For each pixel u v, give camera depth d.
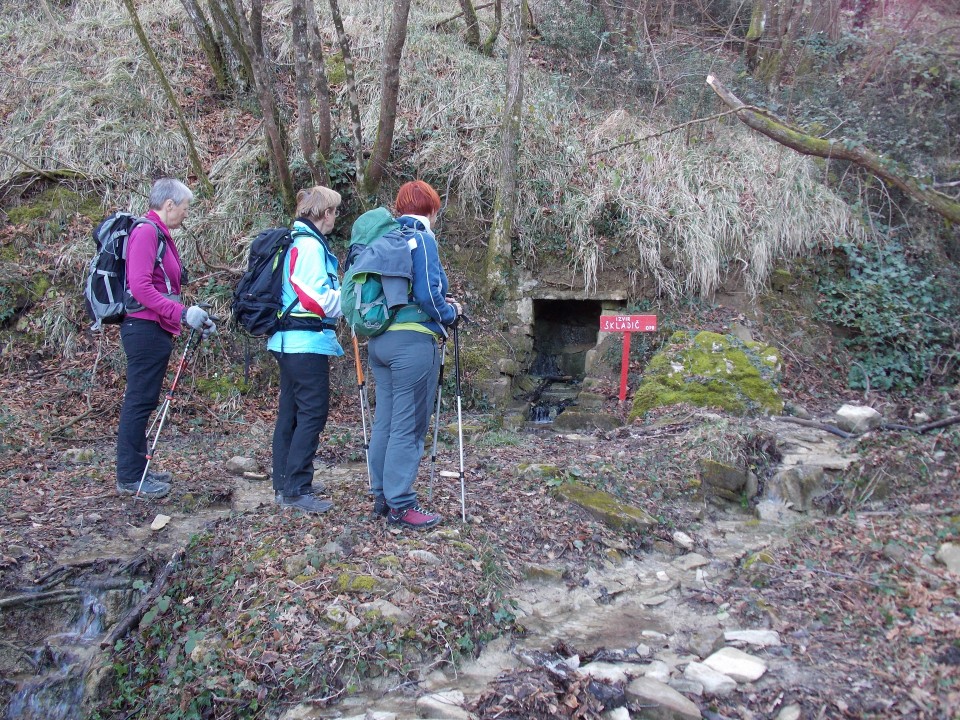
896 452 5.36
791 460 5.46
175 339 7.19
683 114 9.05
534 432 6.87
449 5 10.90
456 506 4.55
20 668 3.69
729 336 7.12
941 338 7.41
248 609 3.56
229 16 8.86
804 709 2.98
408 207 3.99
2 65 9.71
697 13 11.19
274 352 4.33
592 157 8.49
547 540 4.38
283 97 9.20
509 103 7.71
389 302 3.75
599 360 7.62
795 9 9.55
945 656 3.19
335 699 3.11
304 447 4.37
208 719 3.11
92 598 3.93
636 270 7.76
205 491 4.93
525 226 7.96
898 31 9.58
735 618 3.74
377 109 8.66
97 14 10.46
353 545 3.94
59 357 7.15
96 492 4.89
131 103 8.98
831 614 3.65
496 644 3.49
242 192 8.14
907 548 4.11
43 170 8.16
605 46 9.88
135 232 4.50
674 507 5.05
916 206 8.27
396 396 3.99
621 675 3.17
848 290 7.73
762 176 8.23
